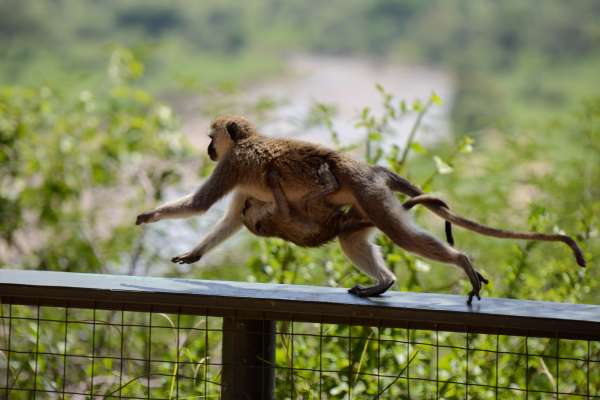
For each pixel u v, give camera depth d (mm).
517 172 24172
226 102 25172
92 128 24266
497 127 25859
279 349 13570
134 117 24219
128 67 26016
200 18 111688
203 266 21781
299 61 103625
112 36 102500
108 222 24141
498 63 100312
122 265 21953
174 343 17781
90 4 107500
